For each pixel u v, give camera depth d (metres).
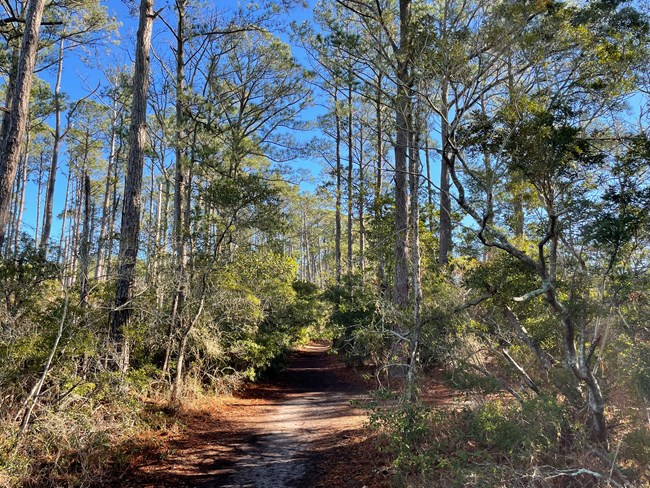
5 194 8.45
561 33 6.23
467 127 6.27
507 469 4.56
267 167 23.78
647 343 5.54
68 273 7.00
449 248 13.83
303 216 43.84
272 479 6.51
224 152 18.61
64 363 6.34
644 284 5.23
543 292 5.21
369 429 7.75
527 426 4.86
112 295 8.65
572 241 5.47
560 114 5.38
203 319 11.05
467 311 7.07
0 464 5.30
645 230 5.18
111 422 7.05
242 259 11.80
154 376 10.13
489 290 6.29
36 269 6.51
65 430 6.09
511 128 5.48
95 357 7.08
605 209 5.11
